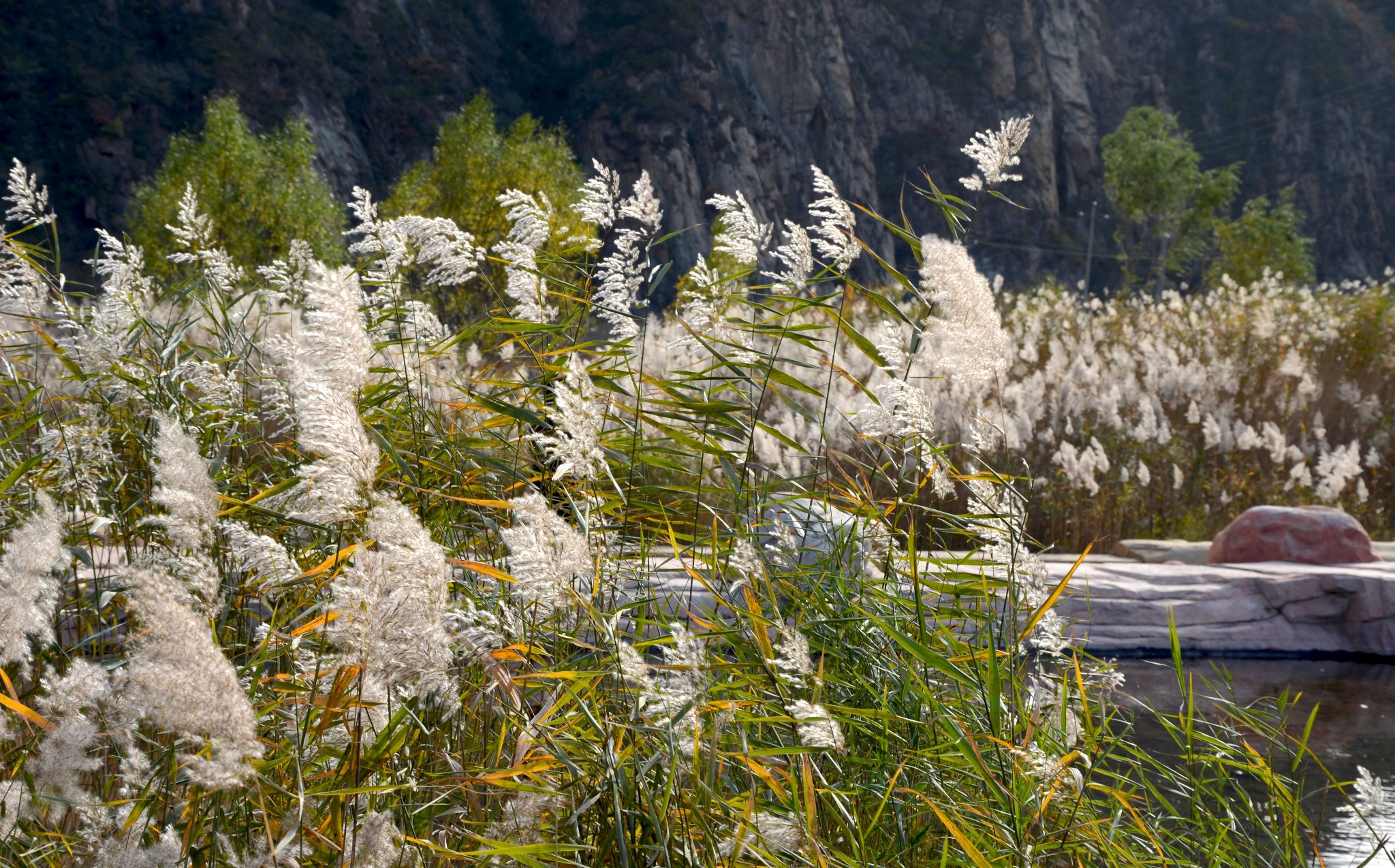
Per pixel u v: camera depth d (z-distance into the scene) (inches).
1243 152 4020.7
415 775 83.3
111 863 63.8
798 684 89.7
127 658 71.6
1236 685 228.7
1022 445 359.6
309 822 70.6
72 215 2023.9
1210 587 267.0
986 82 3639.3
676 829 79.0
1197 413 421.7
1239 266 1814.7
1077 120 3789.4
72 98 2145.7
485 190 1027.3
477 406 108.7
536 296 122.6
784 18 3255.4
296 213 1004.6
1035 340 541.6
